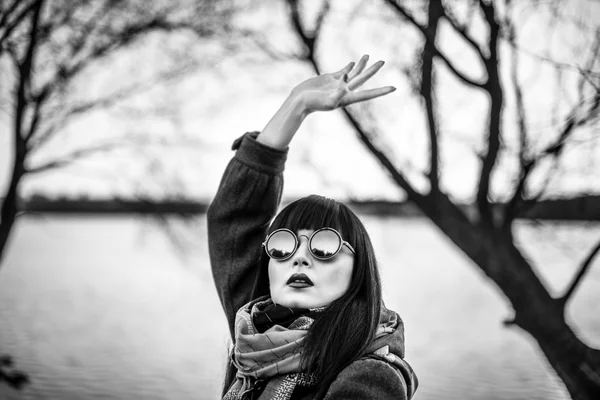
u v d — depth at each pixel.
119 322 18.20
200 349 14.46
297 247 1.71
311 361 1.60
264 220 1.98
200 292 26.73
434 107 4.38
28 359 11.86
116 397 9.62
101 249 53.19
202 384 11.02
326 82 1.81
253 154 1.92
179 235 5.46
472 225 4.22
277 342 1.65
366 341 1.63
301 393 1.64
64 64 4.95
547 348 3.86
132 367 11.88
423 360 13.80
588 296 15.88
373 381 1.59
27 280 29.70
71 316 18.83
